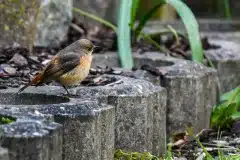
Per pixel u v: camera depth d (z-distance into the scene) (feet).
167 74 40.11
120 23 44.75
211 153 37.63
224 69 49.75
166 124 40.06
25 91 33.01
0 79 36.47
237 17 79.87
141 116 33.71
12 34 44.47
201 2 80.94
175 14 72.95
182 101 40.29
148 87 35.14
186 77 40.27
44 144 25.61
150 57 46.01
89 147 28.91
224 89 49.96
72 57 32.71
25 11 44.68
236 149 37.32
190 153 37.81
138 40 51.75
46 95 32.42
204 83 42.16
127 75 39.19
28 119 27.02
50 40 49.52
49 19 49.06
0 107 28.81
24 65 39.88
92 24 59.21
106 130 30.14
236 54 51.06
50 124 26.68
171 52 49.55
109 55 46.62
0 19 44.06
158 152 35.53
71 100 30.73
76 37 52.06
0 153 23.98
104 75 38.04
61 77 32.55
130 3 45.16
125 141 33.58
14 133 25.46
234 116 42.93
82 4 58.70
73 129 28.68
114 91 33.58
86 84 35.73
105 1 60.39
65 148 28.73
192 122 40.55
